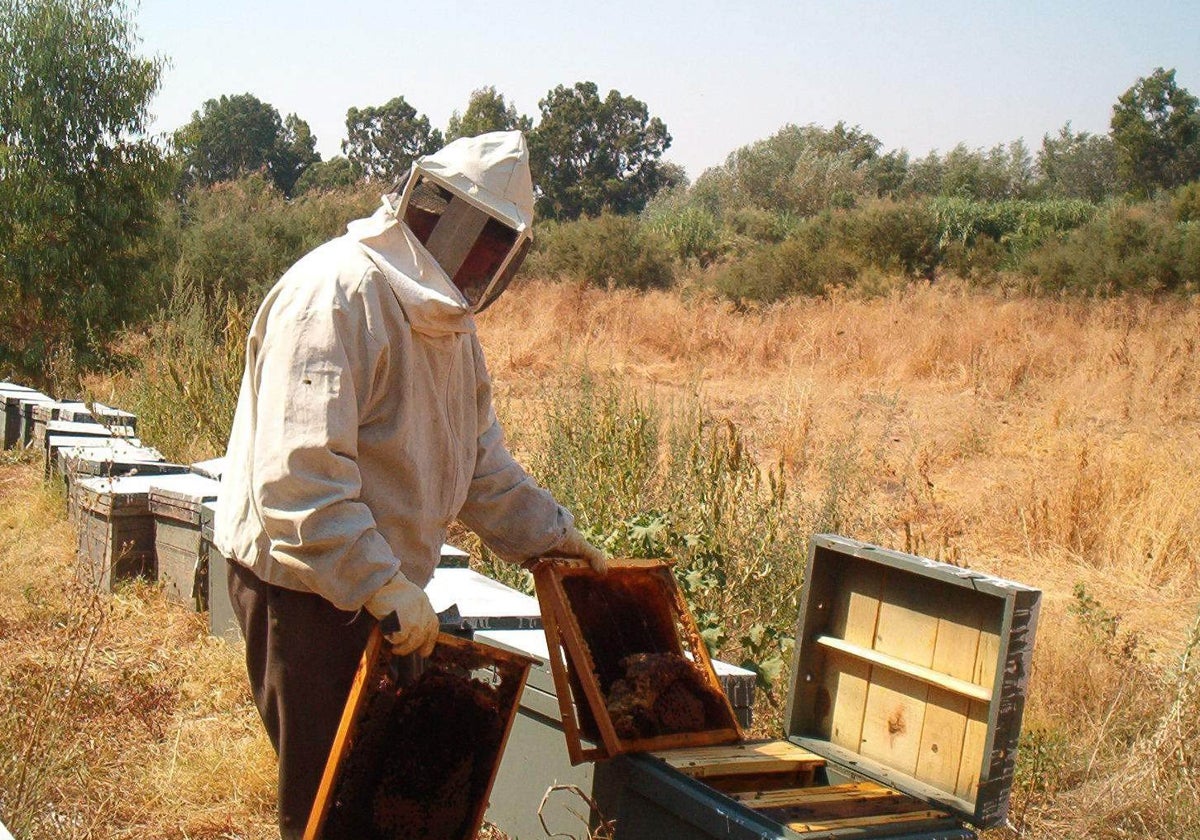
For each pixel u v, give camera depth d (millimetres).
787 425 10477
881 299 21750
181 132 13258
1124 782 3908
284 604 2553
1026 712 4488
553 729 3150
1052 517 7836
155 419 8555
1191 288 22266
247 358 2635
